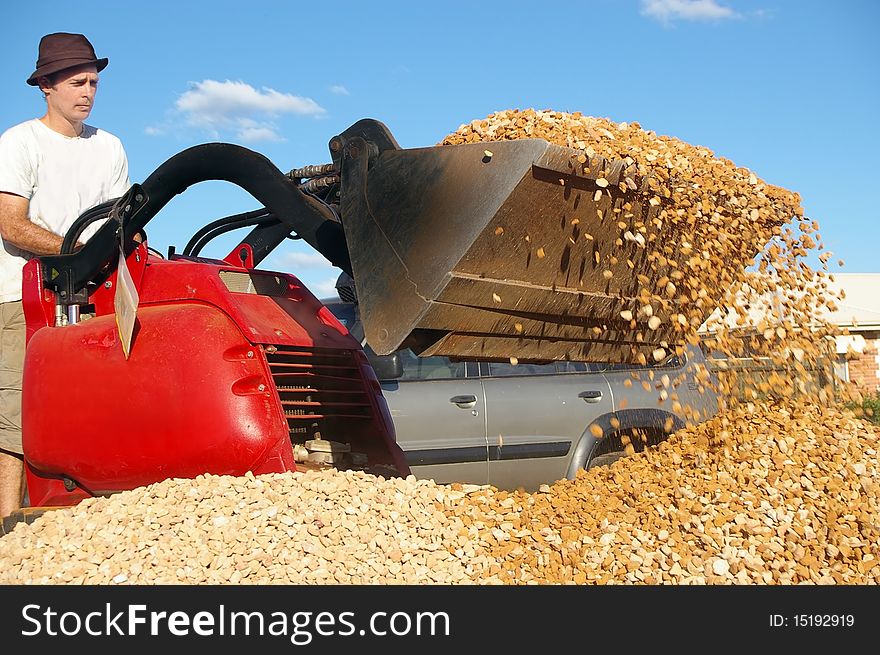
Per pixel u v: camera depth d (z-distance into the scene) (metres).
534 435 7.52
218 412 3.96
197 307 4.24
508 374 7.66
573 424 7.65
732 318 4.92
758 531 3.75
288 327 4.52
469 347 4.20
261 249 5.15
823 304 5.12
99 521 3.58
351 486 3.82
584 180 4.04
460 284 3.84
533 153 3.72
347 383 4.84
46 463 4.34
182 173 4.41
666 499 4.17
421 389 7.35
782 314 4.99
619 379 7.96
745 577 3.53
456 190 3.80
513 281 4.07
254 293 4.70
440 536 3.70
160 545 3.42
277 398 4.09
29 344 4.52
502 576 3.53
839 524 3.85
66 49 5.09
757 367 4.98
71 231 4.69
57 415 4.29
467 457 7.31
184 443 3.98
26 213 5.00
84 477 4.25
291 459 4.03
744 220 4.81
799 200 5.04
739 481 4.28
